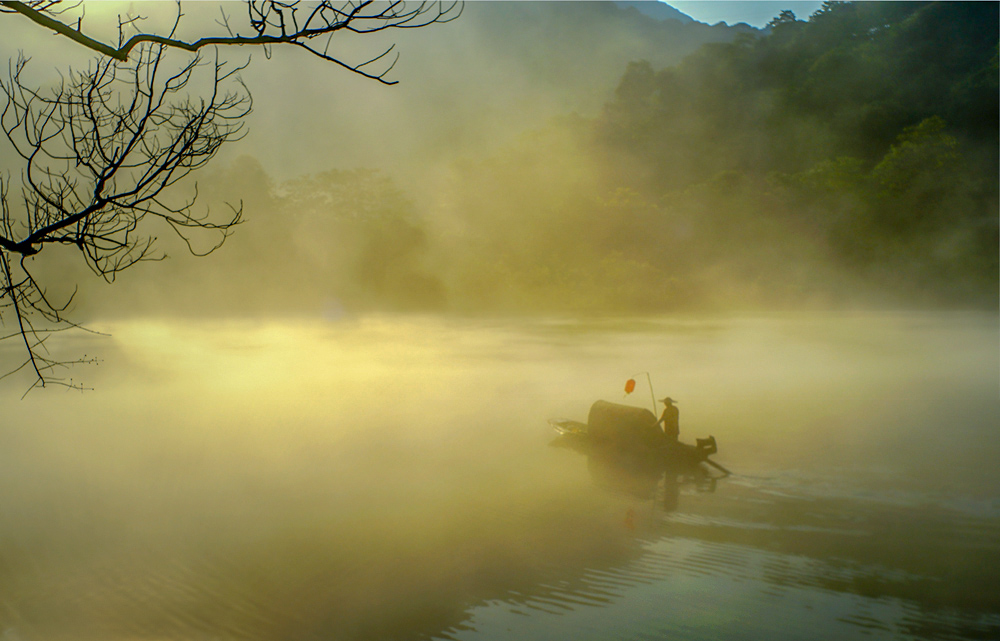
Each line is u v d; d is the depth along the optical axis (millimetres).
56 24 3488
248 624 6906
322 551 8867
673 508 10367
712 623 6902
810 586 7703
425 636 6617
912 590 7539
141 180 3682
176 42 3707
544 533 9445
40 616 7121
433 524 9742
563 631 6785
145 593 7664
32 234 3562
